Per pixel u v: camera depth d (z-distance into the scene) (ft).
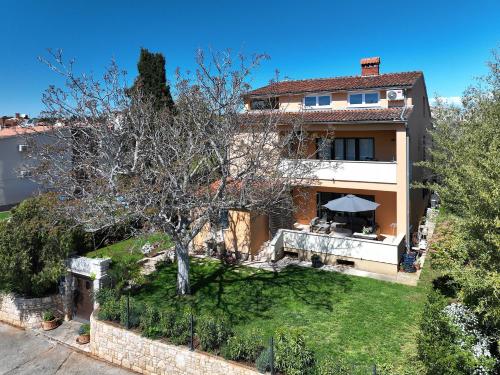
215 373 33.65
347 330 38.91
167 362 36.60
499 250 26.86
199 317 38.11
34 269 51.19
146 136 47.14
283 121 58.70
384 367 29.17
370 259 54.39
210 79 46.34
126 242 65.16
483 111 55.88
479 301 27.17
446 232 39.09
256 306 45.14
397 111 62.13
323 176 64.54
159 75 86.58
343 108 72.08
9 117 143.95
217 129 46.44
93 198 42.78
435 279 49.01
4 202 110.52
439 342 26.89
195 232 47.67
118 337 40.29
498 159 31.78
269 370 31.37
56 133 49.03
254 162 46.14
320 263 57.52
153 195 42.50
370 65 78.59
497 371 27.81
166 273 55.83
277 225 68.54
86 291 51.03
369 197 70.64
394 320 40.40
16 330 51.06
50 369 41.09
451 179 38.81
